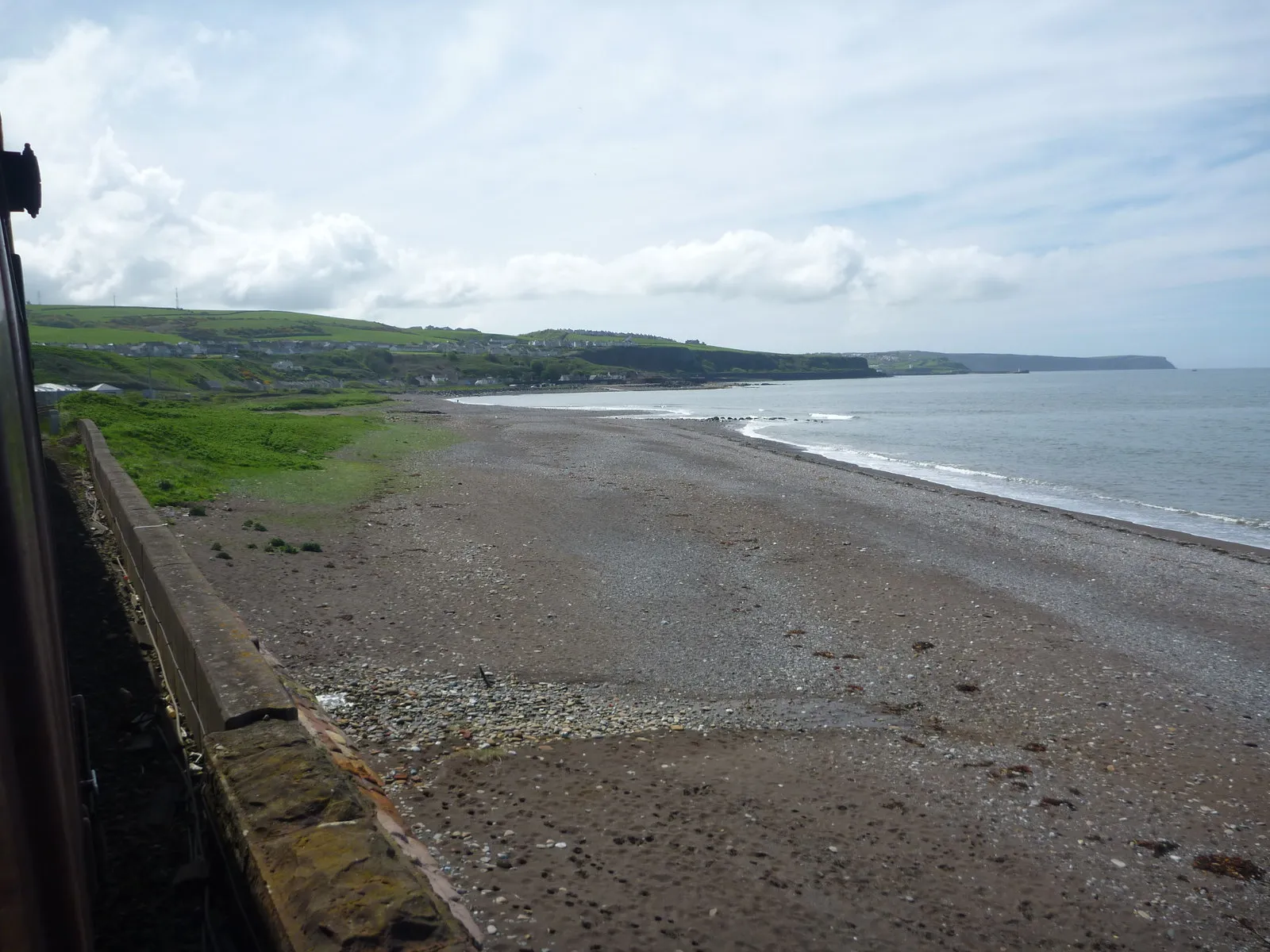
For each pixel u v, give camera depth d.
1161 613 14.50
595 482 27.22
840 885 6.34
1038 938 5.97
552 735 8.64
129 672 6.78
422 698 9.42
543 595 13.99
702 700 10.10
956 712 10.04
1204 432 54.41
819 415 77.19
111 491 11.84
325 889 2.46
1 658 1.55
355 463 29.34
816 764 8.44
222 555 14.45
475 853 6.30
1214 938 6.12
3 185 2.12
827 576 16.09
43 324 158.00
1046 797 8.02
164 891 3.95
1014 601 14.71
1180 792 8.26
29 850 1.61
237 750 3.49
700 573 16.03
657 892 6.02
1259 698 10.79
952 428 60.12
